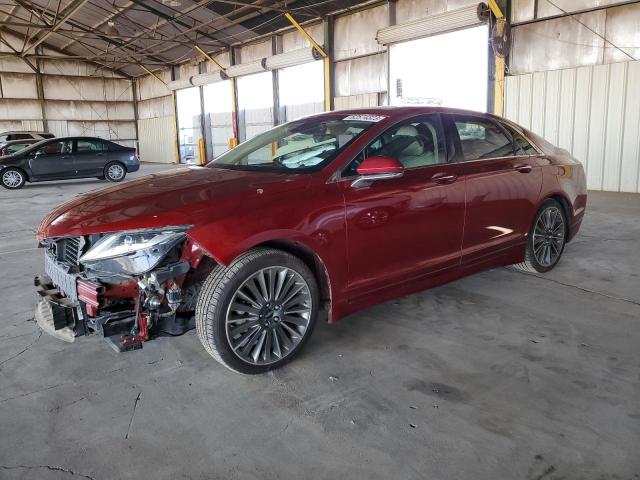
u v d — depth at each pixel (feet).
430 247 10.30
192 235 7.68
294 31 53.88
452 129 11.02
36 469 6.27
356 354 9.22
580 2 30.94
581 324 10.37
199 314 8.04
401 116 10.29
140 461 6.41
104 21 63.72
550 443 6.57
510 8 34.40
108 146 44.86
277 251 8.37
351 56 47.73
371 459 6.36
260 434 6.93
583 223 20.76
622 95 29.84
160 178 9.96
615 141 30.48
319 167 9.23
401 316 10.95
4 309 11.93
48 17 66.69
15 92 77.77
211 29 59.62
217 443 6.75
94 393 8.06
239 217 7.98
